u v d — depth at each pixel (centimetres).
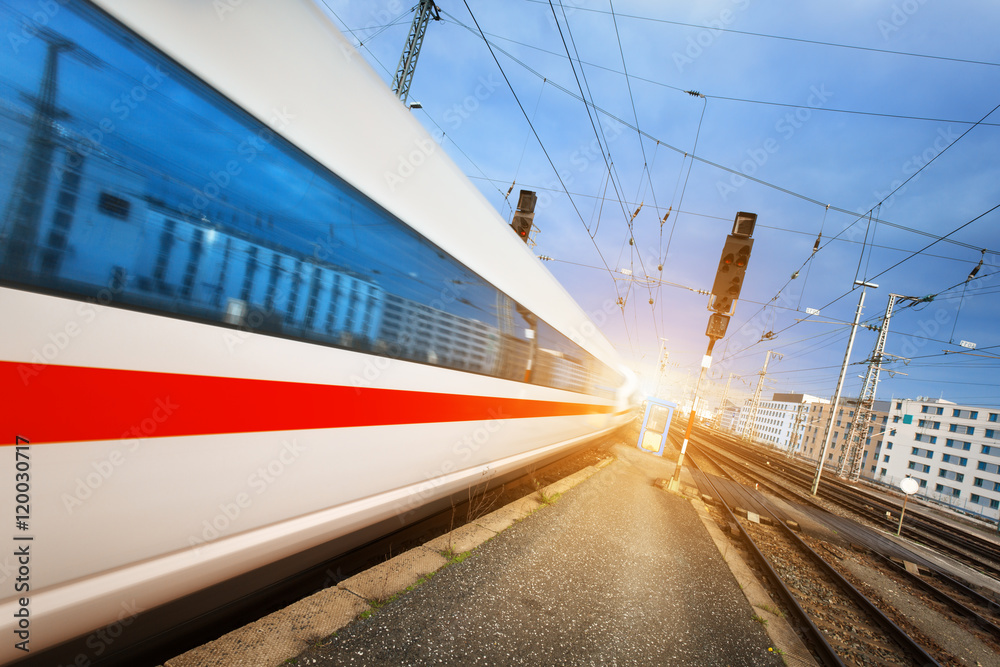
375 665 224
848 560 827
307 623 239
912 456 6253
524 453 538
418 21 917
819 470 1692
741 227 848
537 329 501
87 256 119
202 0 140
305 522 205
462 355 332
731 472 1761
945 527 1828
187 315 143
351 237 211
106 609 136
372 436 238
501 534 447
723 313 911
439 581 324
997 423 5259
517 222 991
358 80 209
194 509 152
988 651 554
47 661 136
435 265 288
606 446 1480
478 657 255
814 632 424
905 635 479
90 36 117
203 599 183
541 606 334
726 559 605
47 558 117
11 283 106
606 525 586
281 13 167
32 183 109
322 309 196
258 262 166
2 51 104
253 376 166
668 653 327
